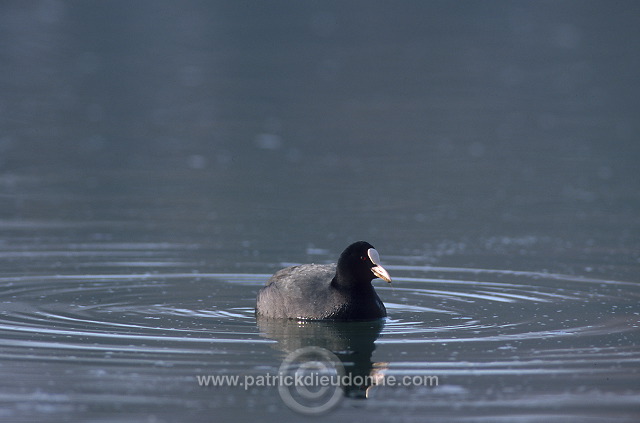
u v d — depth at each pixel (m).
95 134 90.75
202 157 82.44
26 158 80.50
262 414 28.95
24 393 30.20
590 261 50.31
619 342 35.94
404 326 38.53
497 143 88.50
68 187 70.38
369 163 80.62
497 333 37.31
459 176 75.56
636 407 29.12
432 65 129.00
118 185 71.44
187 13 157.62
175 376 32.00
